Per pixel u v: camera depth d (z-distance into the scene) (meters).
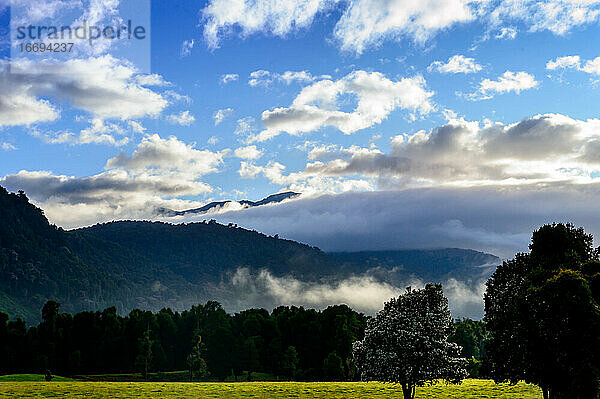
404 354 55.84
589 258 47.44
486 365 52.91
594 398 40.22
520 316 45.53
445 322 58.25
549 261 47.06
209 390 81.69
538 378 46.22
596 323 40.53
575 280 41.34
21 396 71.81
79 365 164.25
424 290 59.59
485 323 53.12
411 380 56.12
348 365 154.75
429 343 55.56
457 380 56.75
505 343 49.69
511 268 52.09
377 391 80.56
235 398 72.56
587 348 40.75
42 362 157.50
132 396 73.31
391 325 57.34
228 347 159.12
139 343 167.12
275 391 80.75
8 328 168.00
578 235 48.19
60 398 70.44
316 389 84.00
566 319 42.19
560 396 44.72
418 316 57.25
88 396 72.62
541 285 44.88
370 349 58.34
